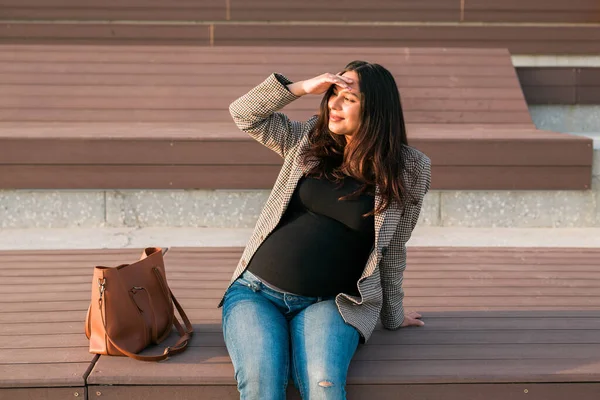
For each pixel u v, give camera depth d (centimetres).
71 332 295
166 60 686
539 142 534
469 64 706
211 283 363
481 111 655
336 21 853
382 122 247
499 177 538
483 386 261
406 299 340
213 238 511
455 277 375
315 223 257
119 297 263
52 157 521
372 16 853
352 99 246
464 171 537
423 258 412
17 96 634
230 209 539
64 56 679
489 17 855
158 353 271
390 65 702
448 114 652
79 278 370
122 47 696
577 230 540
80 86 650
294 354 245
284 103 257
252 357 233
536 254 423
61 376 253
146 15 845
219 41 817
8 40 809
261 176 530
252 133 265
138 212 536
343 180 254
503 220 547
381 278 280
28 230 526
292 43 820
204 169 529
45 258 405
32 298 338
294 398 251
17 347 278
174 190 535
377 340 289
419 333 297
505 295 347
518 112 656
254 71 684
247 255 265
